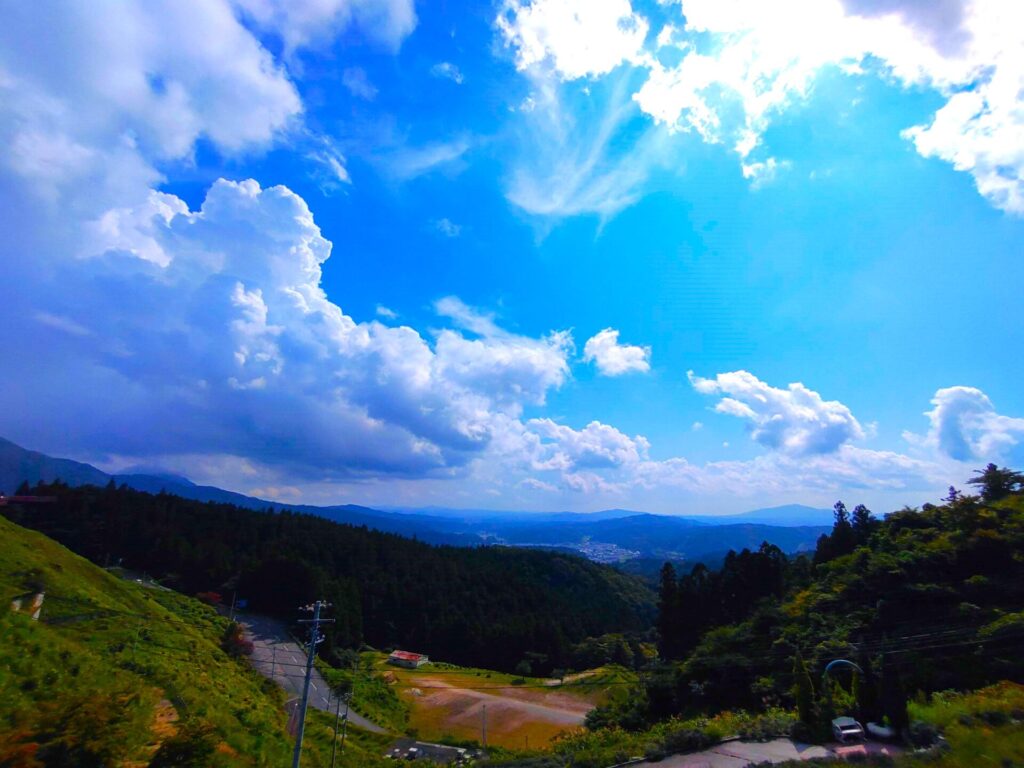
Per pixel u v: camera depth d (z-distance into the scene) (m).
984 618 32.84
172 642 45.12
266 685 57.28
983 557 39.59
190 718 28.55
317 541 127.12
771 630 44.06
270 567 97.81
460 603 118.12
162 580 98.12
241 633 74.62
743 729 25.75
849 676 29.20
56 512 109.69
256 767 27.95
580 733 42.66
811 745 23.56
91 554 102.25
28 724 16.34
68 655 26.97
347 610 96.00
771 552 62.84
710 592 63.22
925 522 51.22
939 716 21.92
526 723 61.75
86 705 17.11
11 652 24.33
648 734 31.12
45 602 39.25
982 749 17.53
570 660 99.12
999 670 26.94
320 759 40.78
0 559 41.94
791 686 33.50
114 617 42.25
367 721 58.72
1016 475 50.75
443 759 47.84
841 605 42.56
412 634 108.69
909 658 29.88
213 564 103.31
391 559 129.62
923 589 37.94
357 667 77.75
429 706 68.56
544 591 131.38
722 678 38.47
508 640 101.62
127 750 17.16
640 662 91.12
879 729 22.89
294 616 91.00
